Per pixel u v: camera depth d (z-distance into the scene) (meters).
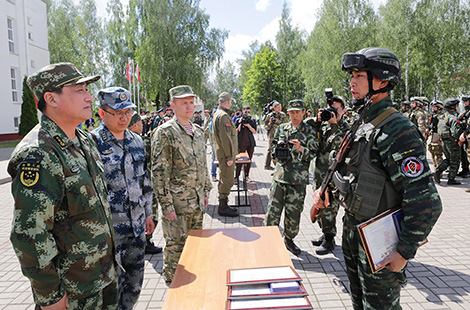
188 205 3.34
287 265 2.18
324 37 31.62
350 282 2.18
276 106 10.40
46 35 27.28
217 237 2.70
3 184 9.83
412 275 3.78
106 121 2.79
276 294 1.77
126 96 2.80
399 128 1.80
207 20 32.00
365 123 1.99
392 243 1.82
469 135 7.48
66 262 1.81
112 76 34.97
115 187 2.75
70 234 1.82
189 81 30.69
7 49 22.02
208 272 2.13
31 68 24.95
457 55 29.62
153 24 29.92
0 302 3.45
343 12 30.98
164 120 8.84
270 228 2.88
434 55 30.20
